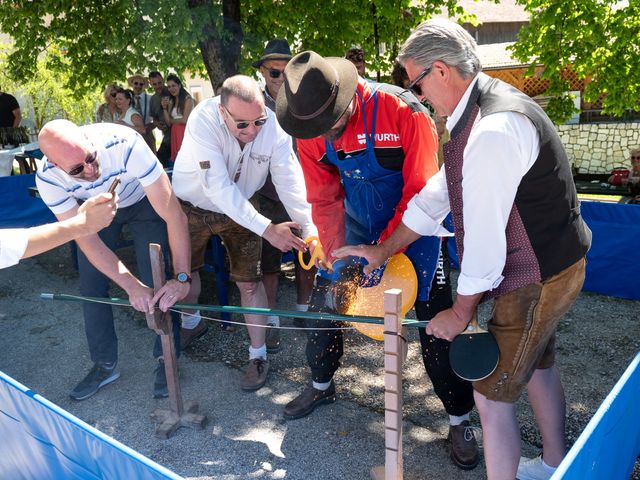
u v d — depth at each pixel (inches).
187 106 270.7
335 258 100.5
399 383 71.9
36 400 68.6
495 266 66.2
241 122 99.6
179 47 232.7
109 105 294.4
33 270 210.7
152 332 153.3
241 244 119.5
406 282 92.0
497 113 62.6
